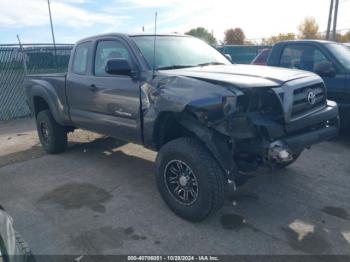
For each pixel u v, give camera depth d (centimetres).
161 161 337
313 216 335
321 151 532
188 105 297
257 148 288
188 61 406
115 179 448
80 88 458
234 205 360
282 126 300
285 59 611
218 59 444
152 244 296
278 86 302
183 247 290
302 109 321
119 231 319
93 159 537
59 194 407
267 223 324
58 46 1085
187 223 327
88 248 294
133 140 392
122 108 390
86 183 438
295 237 300
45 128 564
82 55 473
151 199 384
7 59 973
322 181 417
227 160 291
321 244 289
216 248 287
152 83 345
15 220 347
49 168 502
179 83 318
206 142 295
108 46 425
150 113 344
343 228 312
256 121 289
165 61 386
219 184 297
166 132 353
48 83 529
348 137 606
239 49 1888
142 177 453
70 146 615
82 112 468
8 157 570
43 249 295
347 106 522
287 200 370
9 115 987
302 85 317
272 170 291
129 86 374
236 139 290
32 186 436
